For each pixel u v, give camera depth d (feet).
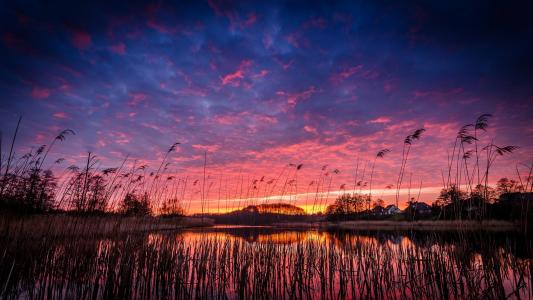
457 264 27.68
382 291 29.19
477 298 24.39
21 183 29.86
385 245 35.78
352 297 29.37
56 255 30.73
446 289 27.04
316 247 39.93
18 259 26.91
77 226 31.71
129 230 35.78
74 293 27.12
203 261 33.68
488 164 25.71
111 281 26.43
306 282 33.42
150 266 30.32
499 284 22.49
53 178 32.73
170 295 29.19
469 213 26.84
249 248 37.14
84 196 33.14
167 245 35.01
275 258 36.58
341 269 32.19
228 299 28.81
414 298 28.12
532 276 22.50
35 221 30.14
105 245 31.71
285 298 29.55
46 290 28.17
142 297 28.12
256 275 30.68
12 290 25.63
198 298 28.55
